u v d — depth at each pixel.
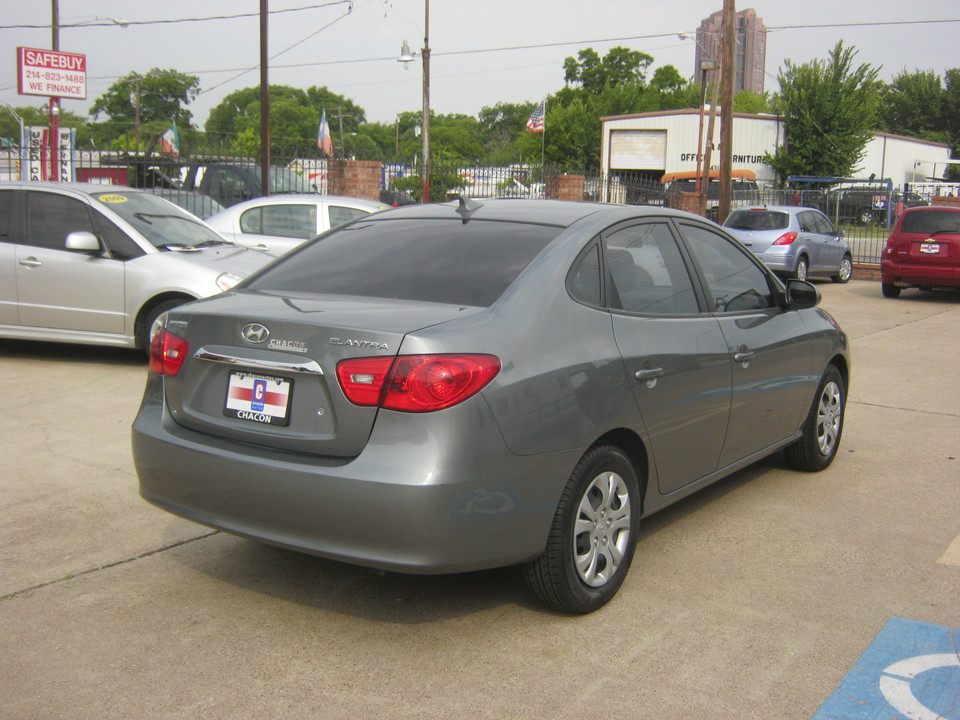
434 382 3.15
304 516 3.28
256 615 3.74
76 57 19.23
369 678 3.26
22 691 3.15
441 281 3.75
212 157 17.39
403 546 3.16
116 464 5.63
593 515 3.73
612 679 3.27
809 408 5.61
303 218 11.32
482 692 3.17
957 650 3.54
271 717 3.01
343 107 106.88
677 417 4.16
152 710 3.05
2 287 8.44
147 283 8.19
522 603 3.88
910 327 12.84
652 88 86.44
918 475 5.85
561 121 72.12
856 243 24.44
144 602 3.84
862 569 4.31
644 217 4.43
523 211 4.29
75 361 8.76
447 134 97.12
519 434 3.32
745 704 3.12
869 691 3.23
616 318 3.90
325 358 3.29
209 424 3.58
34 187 8.59
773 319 5.12
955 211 15.73
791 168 51.44
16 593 3.90
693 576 4.20
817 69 51.34
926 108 90.69
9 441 6.06
